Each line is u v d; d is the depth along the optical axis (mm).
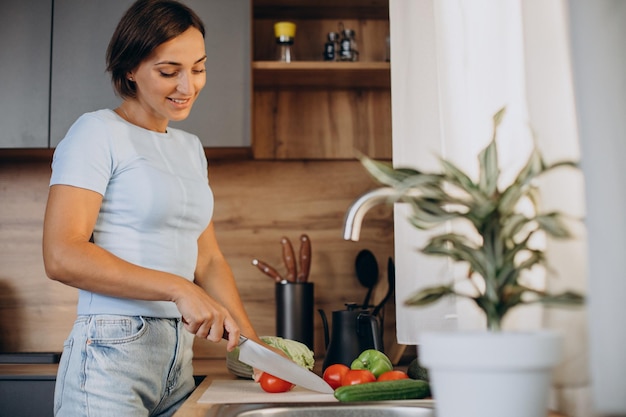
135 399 1392
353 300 2297
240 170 2322
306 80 2258
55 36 2072
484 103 1038
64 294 2279
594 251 583
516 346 570
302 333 2098
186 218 1527
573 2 599
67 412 1394
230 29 2088
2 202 2293
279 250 2303
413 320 1296
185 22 1505
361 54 2363
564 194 775
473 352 577
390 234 2312
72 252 1327
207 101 2070
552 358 576
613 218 577
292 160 2328
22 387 1809
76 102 2059
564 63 791
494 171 701
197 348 2242
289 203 2318
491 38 1016
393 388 1120
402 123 1357
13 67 2064
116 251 1451
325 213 2318
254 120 2326
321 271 2303
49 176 2307
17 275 2279
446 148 1149
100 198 1421
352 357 1805
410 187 690
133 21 1484
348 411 1064
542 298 665
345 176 2326
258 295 2291
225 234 2307
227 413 1017
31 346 2260
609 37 586
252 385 1539
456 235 707
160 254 1479
